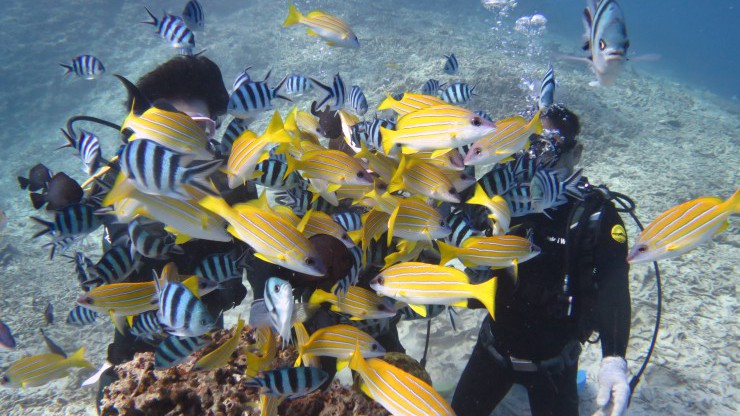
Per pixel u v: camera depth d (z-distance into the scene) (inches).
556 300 47.4
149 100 44.9
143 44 383.2
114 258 40.5
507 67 239.9
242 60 320.8
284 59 312.8
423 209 36.8
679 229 29.9
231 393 35.8
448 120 37.4
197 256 43.6
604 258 46.3
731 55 1424.7
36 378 51.2
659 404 74.0
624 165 170.1
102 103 330.0
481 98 193.0
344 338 34.5
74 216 41.6
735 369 80.4
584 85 242.7
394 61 268.8
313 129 56.2
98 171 45.2
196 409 36.1
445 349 91.1
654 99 269.1
